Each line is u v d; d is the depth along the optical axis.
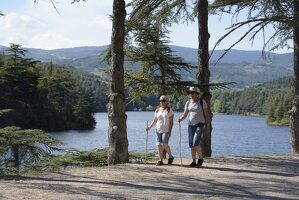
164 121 11.28
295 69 15.88
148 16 14.97
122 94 12.09
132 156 15.38
